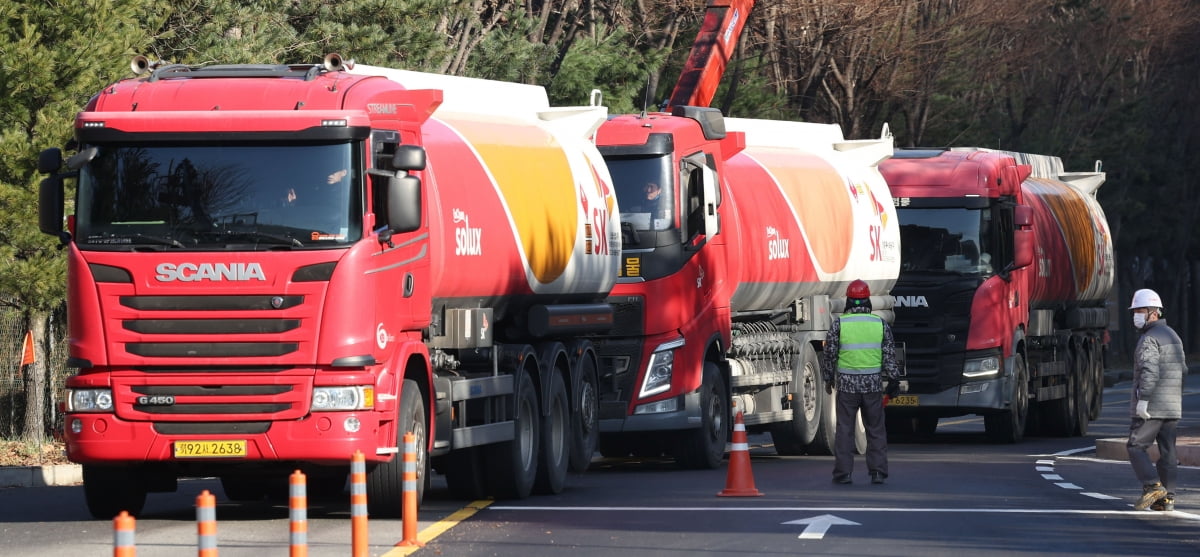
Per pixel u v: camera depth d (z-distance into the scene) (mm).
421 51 55406
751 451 52719
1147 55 112500
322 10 53875
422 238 30500
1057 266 63656
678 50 77062
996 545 26547
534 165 36719
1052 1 92938
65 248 43469
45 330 47094
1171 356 32875
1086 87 108188
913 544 26578
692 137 43219
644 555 25125
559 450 36375
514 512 31344
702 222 42812
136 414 27969
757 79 79812
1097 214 73875
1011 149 104000
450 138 33656
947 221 55844
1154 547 26516
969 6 84875
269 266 27703
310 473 29531
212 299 27828
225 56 48469
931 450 52750
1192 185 128125
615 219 41156
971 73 90625
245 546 26109
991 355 55344
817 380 50406
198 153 28156
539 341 36719
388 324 28703
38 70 42156
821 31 80438
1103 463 45438
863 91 84562
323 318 27719
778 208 48281
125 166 28234
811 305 50312
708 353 44031
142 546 26125
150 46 49031
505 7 66062
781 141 52219
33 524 29672
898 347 54562
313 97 28625
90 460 28156
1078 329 68375
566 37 72312
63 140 42344
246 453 27875
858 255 52625
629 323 41812
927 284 55594
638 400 41844
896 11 81688
